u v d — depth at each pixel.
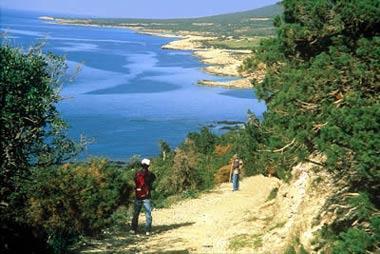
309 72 11.33
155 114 74.38
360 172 9.45
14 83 11.71
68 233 15.48
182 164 28.33
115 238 16.72
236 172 25.61
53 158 13.69
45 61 12.83
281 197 15.34
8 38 12.77
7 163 12.08
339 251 8.88
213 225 18.05
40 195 15.30
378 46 10.46
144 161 17.50
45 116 12.59
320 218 12.27
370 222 9.20
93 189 17.12
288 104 11.38
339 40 11.37
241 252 13.97
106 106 77.31
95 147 55.31
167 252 14.80
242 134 28.58
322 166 12.11
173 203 24.48
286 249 12.85
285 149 11.72
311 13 11.62
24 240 13.15
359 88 10.58
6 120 11.50
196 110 79.56
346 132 9.53
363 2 10.70
